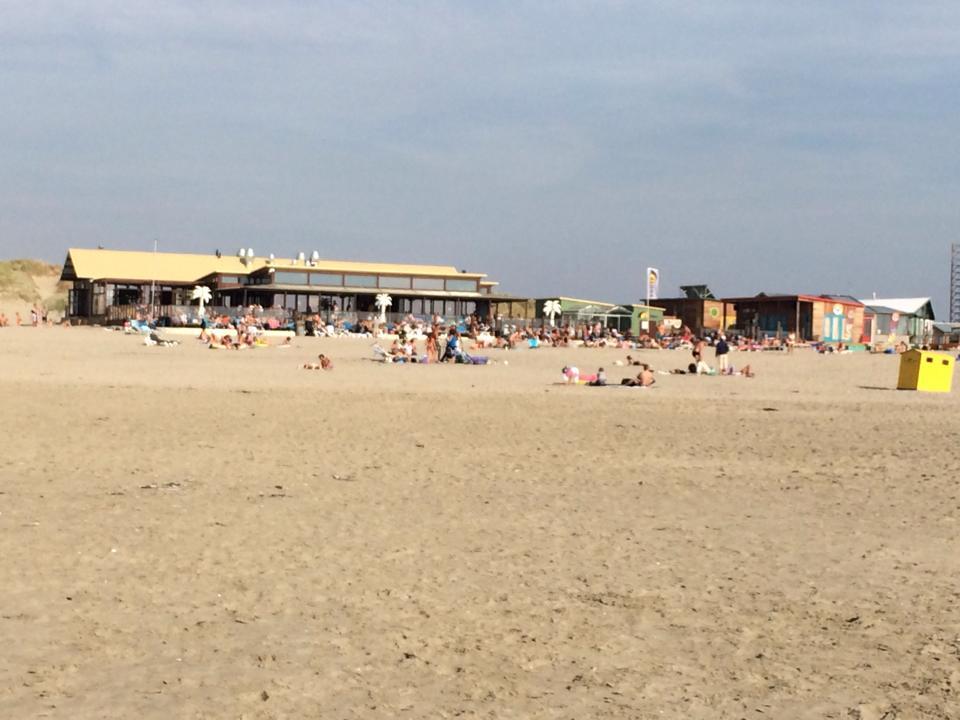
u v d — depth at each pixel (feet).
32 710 19.33
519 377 125.08
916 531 36.47
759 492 44.75
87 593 27.27
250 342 188.55
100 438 59.93
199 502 40.63
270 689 20.48
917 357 111.65
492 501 41.78
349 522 37.06
